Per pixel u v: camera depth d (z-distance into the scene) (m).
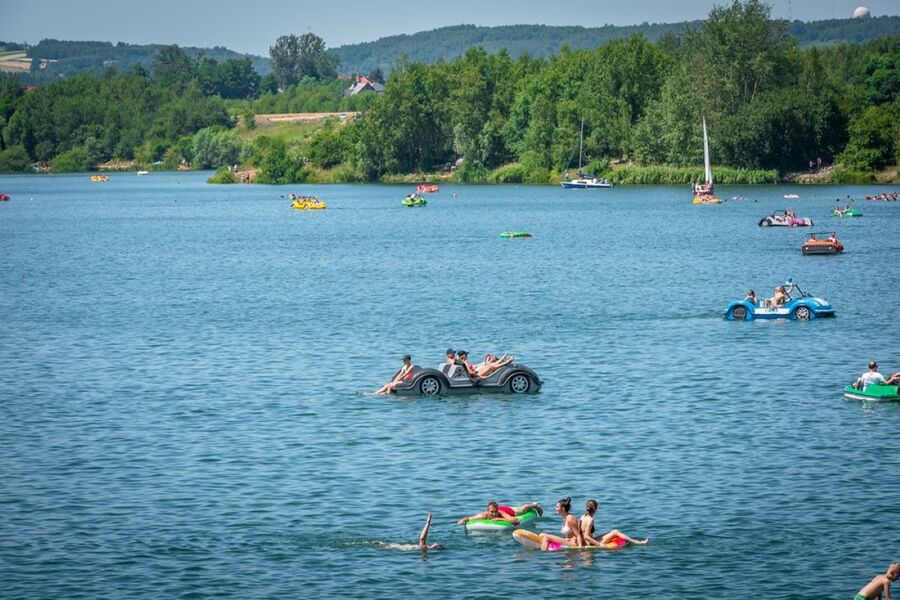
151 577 65.94
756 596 63.00
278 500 79.56
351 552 70.00
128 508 77.94
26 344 146.12
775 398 109.00
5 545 70.94
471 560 68.88
